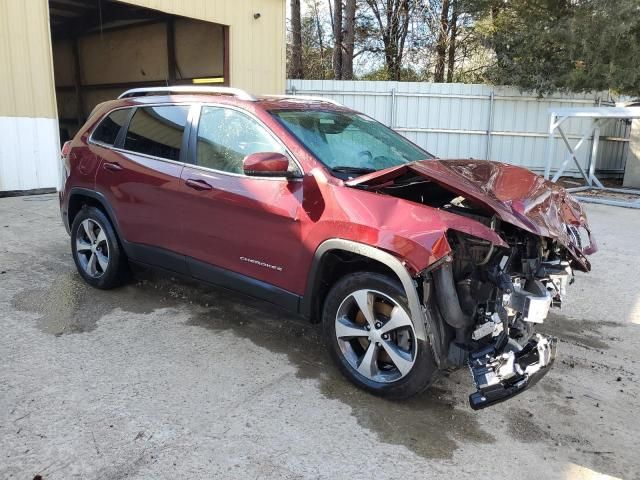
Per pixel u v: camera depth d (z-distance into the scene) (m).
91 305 4.69
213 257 4.03
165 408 3.15
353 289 3.32
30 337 4.02
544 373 3.02
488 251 3.05
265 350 3.95
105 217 4.88
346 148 3.95
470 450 2.87
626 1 12.86
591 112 11.99
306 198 3.46
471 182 3.24
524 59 14.70
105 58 18.47
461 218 2.96
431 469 2.71
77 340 4.00
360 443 2.89
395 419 3.13
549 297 2.95
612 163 15.64
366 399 3.32
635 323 4.76
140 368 3.61
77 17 17.72
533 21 14.55
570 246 3.33
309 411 3.17
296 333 4.25
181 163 4.21
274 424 3.03
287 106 4.11
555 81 14.09
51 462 2.64
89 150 4.96
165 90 4.62
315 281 3.46
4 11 9.48
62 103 20.28
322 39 27.56
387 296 3.16
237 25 13.63
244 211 3.75
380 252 3.07
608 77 13.05
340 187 3.37
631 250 7.32
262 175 3.44
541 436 3.03
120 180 4.60
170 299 4.88
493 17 15.63
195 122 4.22
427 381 3.11
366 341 3.45
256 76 14.41
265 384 3.46
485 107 15.22
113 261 4.83
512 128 15.20
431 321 3.01
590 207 10.85
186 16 12.38
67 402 3.17
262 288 3.76
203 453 2.76
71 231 5.27
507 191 3.29
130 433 2.89
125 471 2.60
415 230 2.96
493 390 2.87
